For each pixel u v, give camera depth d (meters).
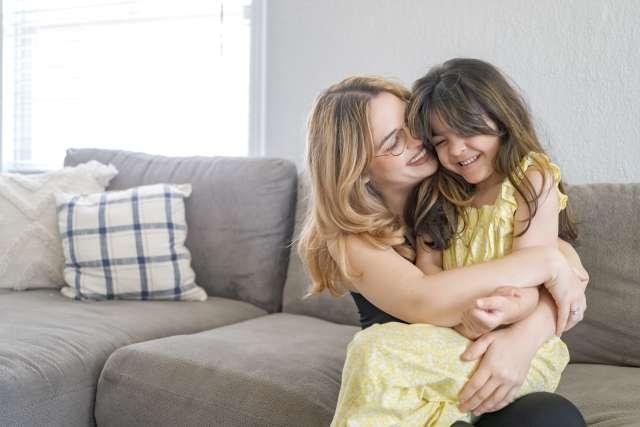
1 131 2.86
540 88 1.79
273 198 1.96
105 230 1.94
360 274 1.12
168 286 1.90
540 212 1.07
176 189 2.02
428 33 1.95
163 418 1.28
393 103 1.13
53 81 2.75
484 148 1.10
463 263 1.14
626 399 1.14
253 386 1.22
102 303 1.85
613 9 1.68
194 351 1.37
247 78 2.34
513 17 1.81
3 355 1.35
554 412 0.93
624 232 1.42
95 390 1.42
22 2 2.80
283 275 1.97
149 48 2.51
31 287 2.05
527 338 0.98
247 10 2.31
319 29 2.14
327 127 1.13
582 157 1.74
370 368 0.95
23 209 2.09
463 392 0.96
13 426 1.28
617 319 1.38
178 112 2.48
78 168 2.20
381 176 1.14
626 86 1.68
